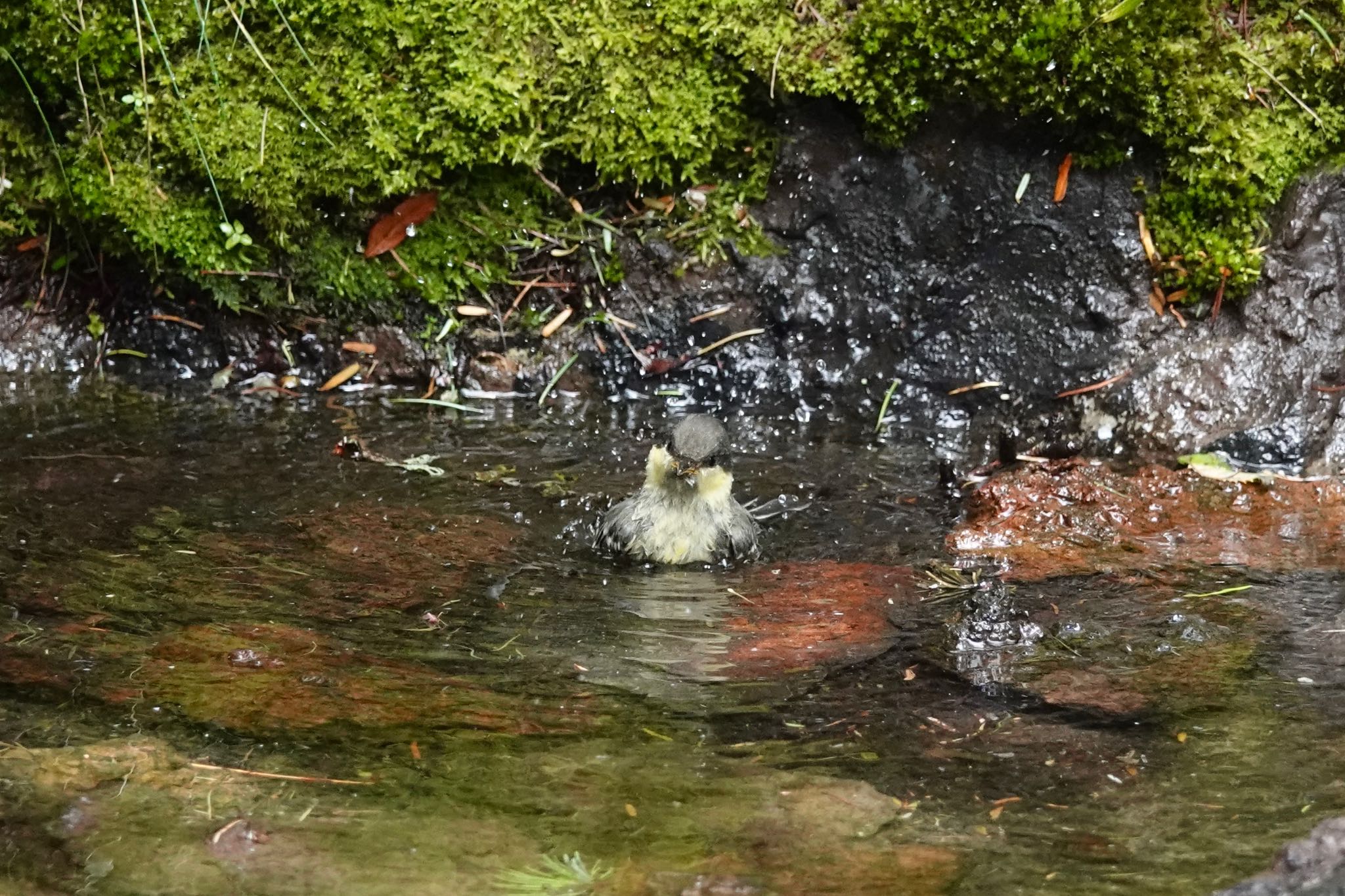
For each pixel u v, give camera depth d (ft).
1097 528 17.08
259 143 20.17
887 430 21.02
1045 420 20.57
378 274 21.40
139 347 22.07
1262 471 19.20
